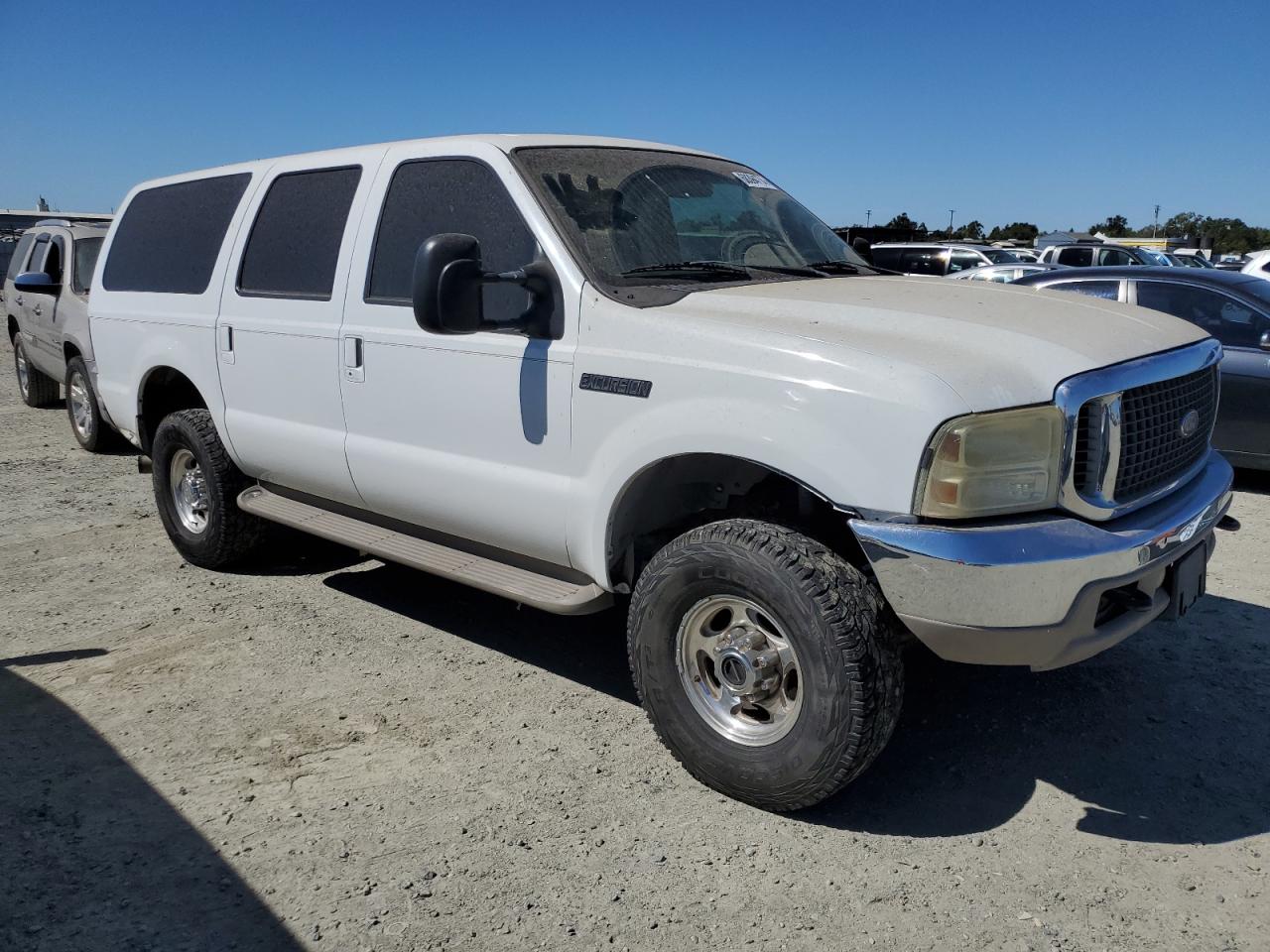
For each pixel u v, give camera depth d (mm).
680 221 4184
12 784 3555
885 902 2936
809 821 3344
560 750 3807
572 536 3732
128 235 6156
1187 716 4031
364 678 4426
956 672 4414
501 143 4090
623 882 3033
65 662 4578
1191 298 7918
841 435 3000
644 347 3443
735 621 3381
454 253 3451
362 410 4457
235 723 4008
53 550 6281
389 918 2873
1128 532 3111
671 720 3498
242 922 2857
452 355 4016
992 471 2926
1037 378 3033
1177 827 3311
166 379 5820
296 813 3383
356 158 4645
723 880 3043
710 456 3453
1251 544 6254
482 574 4105
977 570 2865
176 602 5348
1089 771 3646
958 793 3508
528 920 2867
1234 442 7602
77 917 2871
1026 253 24078
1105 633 3131
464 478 4051
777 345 3164
